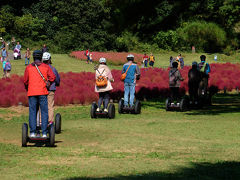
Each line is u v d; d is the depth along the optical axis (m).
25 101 15.29
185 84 21.61
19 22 64.00
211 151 7.10
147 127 10.30
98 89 12.01
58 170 5.53
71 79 21.95
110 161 6.23
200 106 15.24
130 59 13.52
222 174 5.26
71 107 15.77
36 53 7.49
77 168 5.68
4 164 5.97
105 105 12.17
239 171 5.47
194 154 6.80
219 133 9.27
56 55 55.00
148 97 19.45
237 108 15.54
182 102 14.24
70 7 66.44
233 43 16.48
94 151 7.09
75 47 64.75
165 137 8.73
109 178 4.96
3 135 9.23
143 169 5.60
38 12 69.81
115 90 18.02
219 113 13.79
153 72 26.97
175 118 12.30
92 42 65.06
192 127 10.26
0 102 15.09
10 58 42.44
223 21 15.30
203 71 15.47
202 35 15.62
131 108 13.36
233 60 56.31
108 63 47.56
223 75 26.16
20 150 7.18
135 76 13.38
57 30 69.38
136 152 7.02
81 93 17.25
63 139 8.54
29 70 7.41
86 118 12.45
